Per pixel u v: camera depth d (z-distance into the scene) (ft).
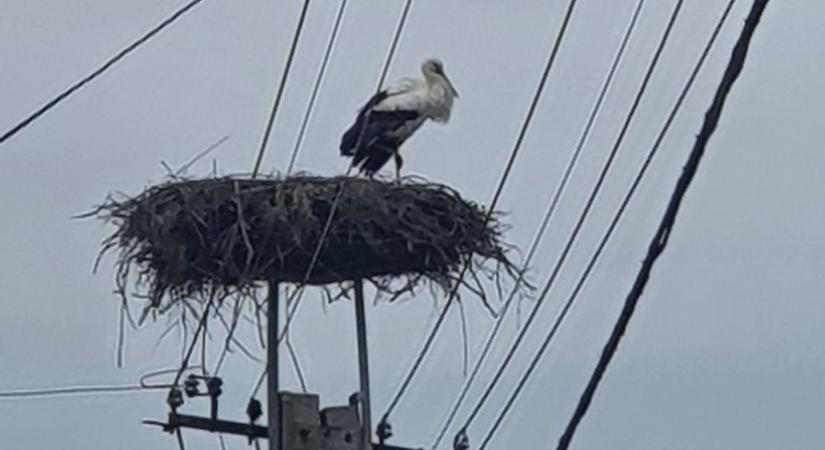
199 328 34.65
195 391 33.45
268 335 34.06
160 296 35.24
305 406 32.45
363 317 35.45
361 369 34.76
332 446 32.37
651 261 23.16
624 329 23.61
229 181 34.83
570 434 24.22
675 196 22.82
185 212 34.53
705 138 22.27
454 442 33.01
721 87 21.97
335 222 34.81
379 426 34.09
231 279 34.45
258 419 33.63
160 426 33.30
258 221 34.45
